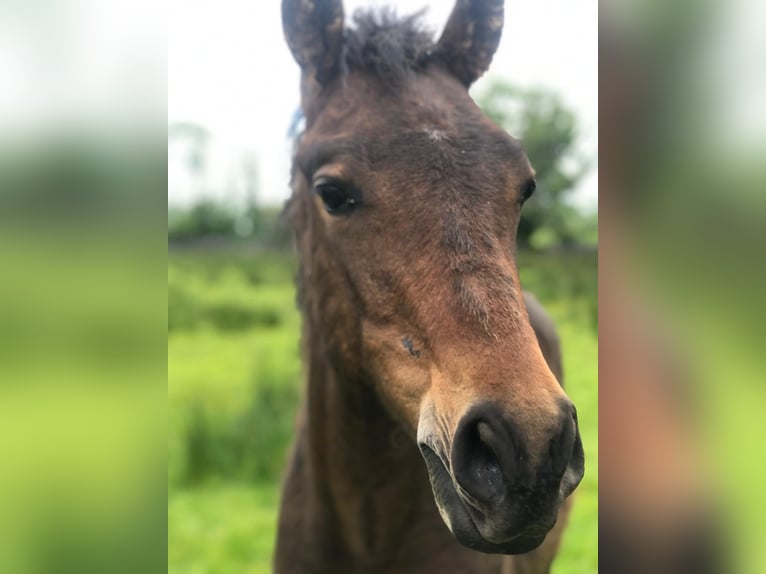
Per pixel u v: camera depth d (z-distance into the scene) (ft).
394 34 7.13
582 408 20.84
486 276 5.62
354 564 8.15
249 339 36.22
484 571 8.04
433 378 5.69
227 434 22.02
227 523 18.29
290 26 7.23
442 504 5.61
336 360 7.09
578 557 15.42
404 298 5.94
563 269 38.29
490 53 7.50
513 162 6.22
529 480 4.79
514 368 5.17
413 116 6.29
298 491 8.68
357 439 7.64
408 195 5.97
